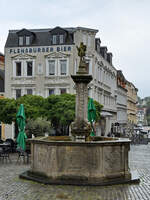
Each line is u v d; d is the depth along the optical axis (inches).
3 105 1165.1
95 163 492.1
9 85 1733.5
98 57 1849.2
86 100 601.3
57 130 1555.1
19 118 761.6
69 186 479.5
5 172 630.5
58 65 1680.6
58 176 499.2
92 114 733.3
